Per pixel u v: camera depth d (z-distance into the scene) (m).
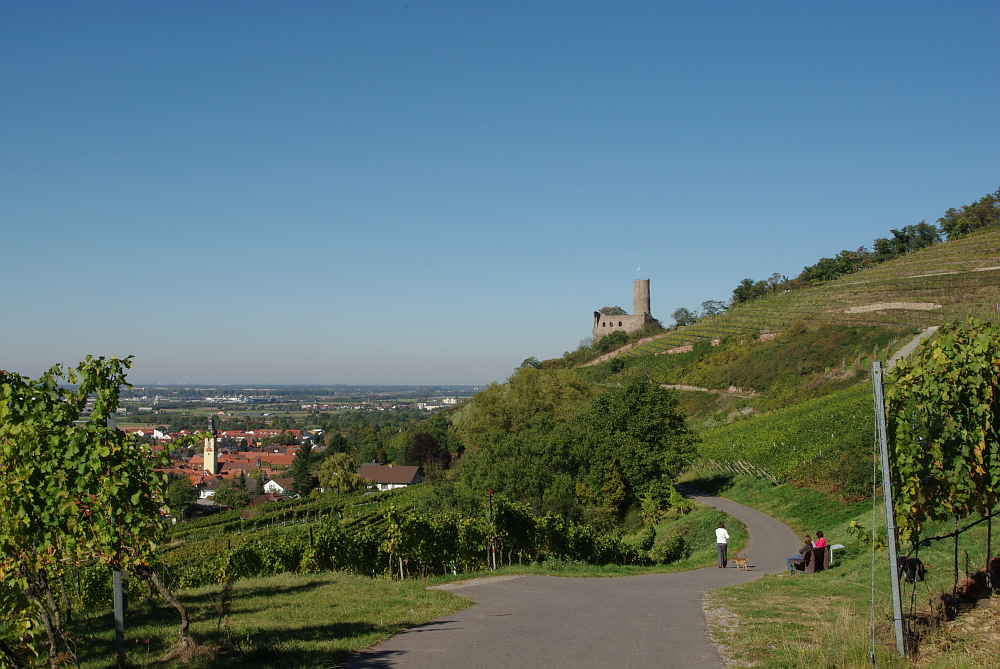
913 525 8.05
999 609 8.24
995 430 8.16
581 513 37.75
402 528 18.64
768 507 32.75
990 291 70.75
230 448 156.38
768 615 10.55
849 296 86.94
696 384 81.00
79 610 12.23
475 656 8.25
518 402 65.62
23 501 6.59
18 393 6.86
